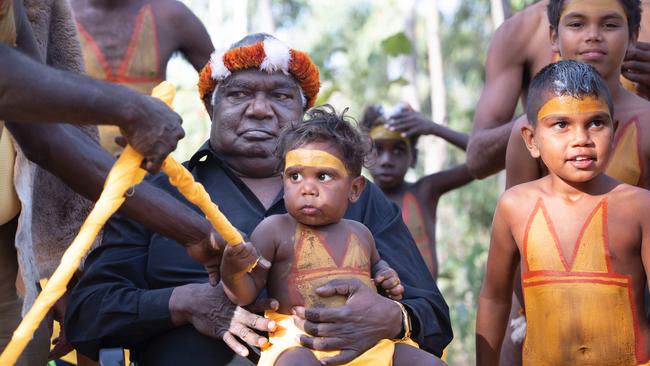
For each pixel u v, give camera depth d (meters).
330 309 4.03
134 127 3.37
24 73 3.25
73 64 4.62
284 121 4.82
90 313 4.49
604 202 4.26
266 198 4.80
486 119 5.86
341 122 4.19
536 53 5.84
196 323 4.29
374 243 4.34
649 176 4.78
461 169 8.12
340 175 4.11
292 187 4.12
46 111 3.31
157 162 3.41
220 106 4.84
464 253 14.88
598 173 4.23
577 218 4.27
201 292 4.31
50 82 3.28
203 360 4.39
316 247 4.14
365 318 4.05
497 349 4.67
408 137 8.09
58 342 5.20
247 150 4.78
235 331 4.16
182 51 7.22
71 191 4.55
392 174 8.08
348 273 4.14
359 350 4.03
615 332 4.21
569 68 4.28
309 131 4.12
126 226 4.70
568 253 4.27
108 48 6.93
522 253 4.36
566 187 4.31
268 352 4.06
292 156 4.11
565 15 4.90
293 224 4.18
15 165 4.13
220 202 4.75
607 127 4.21
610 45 4.82
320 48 21.16
